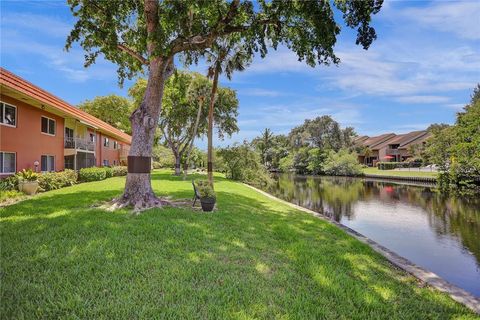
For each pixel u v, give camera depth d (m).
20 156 14.48
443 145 25.91
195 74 25.52
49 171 17.11
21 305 3.02
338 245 6.21
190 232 6.00
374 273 4.75
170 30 9.17
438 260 7.68
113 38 10.09
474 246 8.95
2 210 7.97
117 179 22.22
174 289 3.49
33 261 4.20
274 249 5.52
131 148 8.98
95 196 11.27
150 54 8.95
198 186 9.50
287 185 30.16
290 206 12.57
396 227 11.55
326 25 7.86
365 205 17.09
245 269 4.27
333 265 4.86
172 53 9.05
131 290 3.42
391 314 3.34
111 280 3.67
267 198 15.02
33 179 12.71
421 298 3.88
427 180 30.11
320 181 35.75
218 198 12.00
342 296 3.63
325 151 50.72
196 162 51.19
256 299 3.36
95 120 24.41
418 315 3.37
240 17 9.41
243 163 29.00
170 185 17.59
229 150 29.19
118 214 7.46
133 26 11.41
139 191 8.77
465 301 3.87
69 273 3.82
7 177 12.79
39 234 5.53
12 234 5.52
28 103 14.91
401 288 4.18
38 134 16.08
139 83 27.61
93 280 3.64
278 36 9.85
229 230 6.54
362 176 42.56
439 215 14.08
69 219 6.77
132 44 11.31
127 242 5.12
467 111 25.25
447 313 3.48
